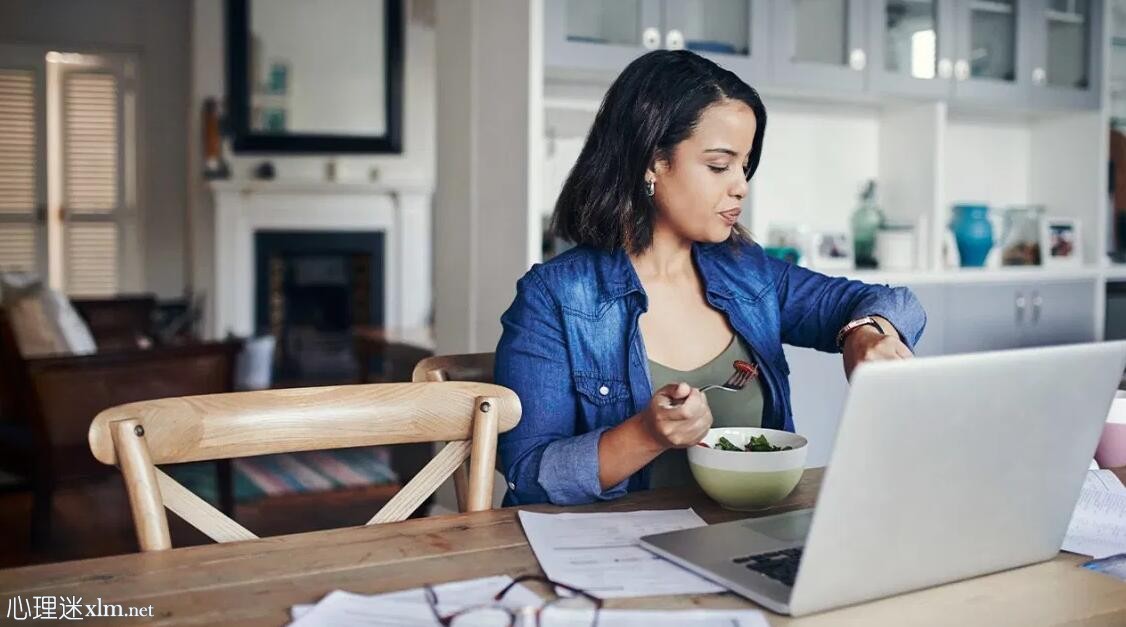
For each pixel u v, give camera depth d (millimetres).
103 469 3367
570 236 1401
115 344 5367
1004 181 3900
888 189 3596
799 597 798
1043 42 3529
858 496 782
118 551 3262
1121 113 3889
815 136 3518
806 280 1509
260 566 933
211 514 1056
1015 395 835
